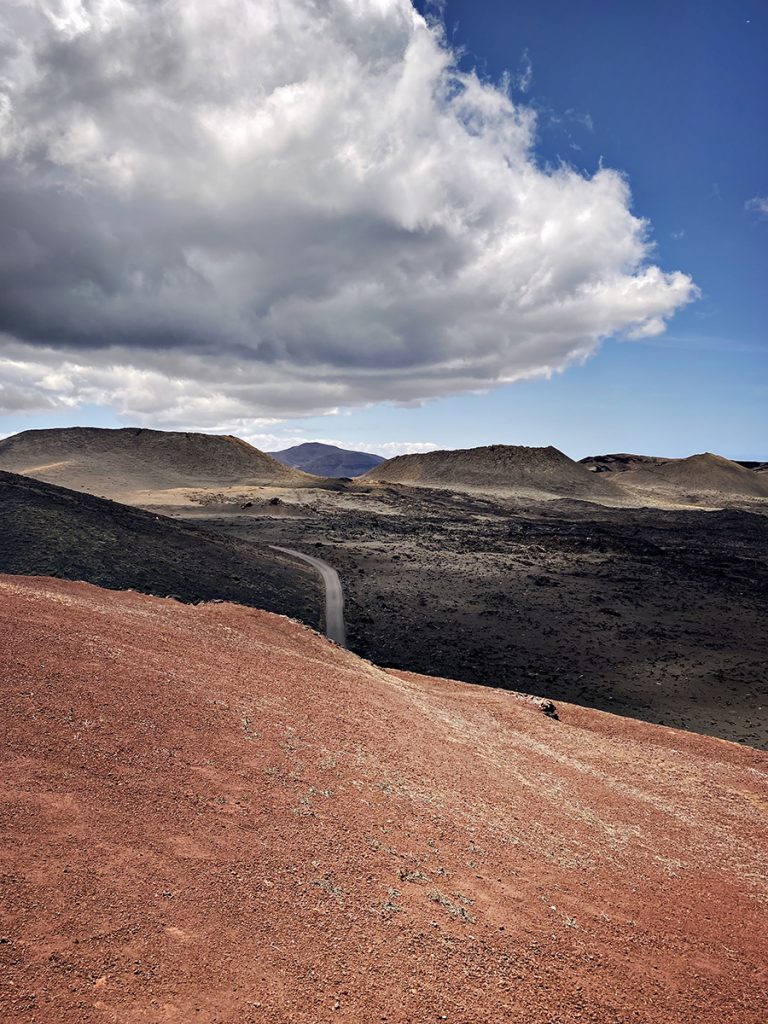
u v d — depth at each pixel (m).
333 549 105.88
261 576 75.38
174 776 14.05
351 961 10.38
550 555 115.56
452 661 58.28
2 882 9.58
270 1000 9.11
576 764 25.98
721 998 12.07
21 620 19.34
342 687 26.06
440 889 13.22
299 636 32.84
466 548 118.12
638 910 14.74
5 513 67.19
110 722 15.18
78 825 11.40
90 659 18.12
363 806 15.64
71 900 9.69
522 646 64.75
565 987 11.24
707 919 15.14
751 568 114.75
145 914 9.92
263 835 13.03
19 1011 7.75
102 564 61.59
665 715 50.41
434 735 23.50
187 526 90.25
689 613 81.12
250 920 10.55
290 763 16.50
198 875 11.22
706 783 26.91
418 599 78.56
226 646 26.17
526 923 12.91
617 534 149.12
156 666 19.70
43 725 14.05
